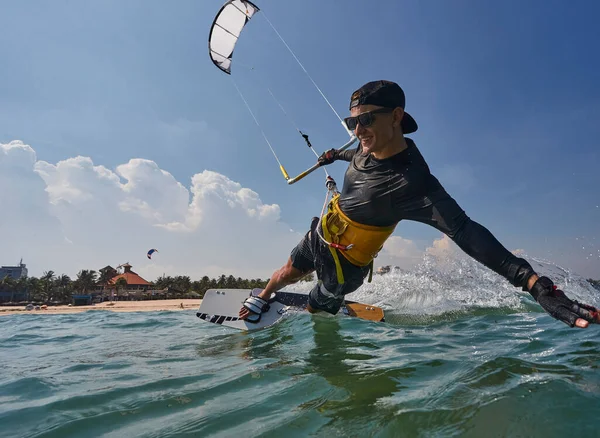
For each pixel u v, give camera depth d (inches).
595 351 124.4
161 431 79.5
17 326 317.4
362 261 160.4
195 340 196.2
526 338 155.1
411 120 131.7
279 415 84.7
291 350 154.6
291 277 198.8
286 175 204.1
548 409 75.8
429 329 188.5
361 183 141.9
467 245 116.6
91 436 79.0
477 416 75.0
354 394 94.8
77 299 2970.0
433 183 128.3
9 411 95.2
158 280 4028.1
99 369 139.3
